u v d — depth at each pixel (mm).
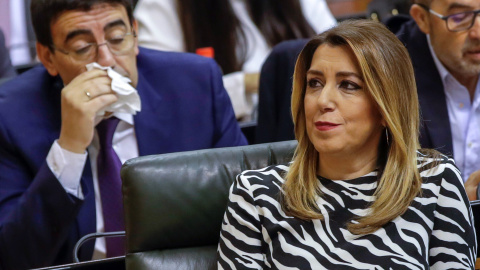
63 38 6883
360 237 4922
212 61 7867
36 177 6797
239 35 11305
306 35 11461
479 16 7379
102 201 7082
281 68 8617
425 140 7738
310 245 4949
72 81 6812
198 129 7559
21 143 7094
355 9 14875
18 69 11062
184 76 7641
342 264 4863
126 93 6789
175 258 5430
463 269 4949
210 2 11367
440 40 7582
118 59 6957
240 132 7949
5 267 6988
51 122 7238
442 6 7500
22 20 14945
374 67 4902
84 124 6703
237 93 10969
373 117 5023
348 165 5152
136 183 5457
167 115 7484
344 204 5082
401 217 4973
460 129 7891
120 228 7082
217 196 5562
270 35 11367
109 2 6895
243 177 5254
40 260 6898
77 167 6797
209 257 5461
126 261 5473
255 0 11398
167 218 5445
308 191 5160
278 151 5828
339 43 4973
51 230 6801
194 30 11391
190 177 5555
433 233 5031
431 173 5098
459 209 5035
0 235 6910
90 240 6992
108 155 7082
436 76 7879
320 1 12078
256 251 5086
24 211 6750
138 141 7320
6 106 7191
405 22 8414
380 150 5242
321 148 4984
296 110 5277
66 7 6797
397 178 5066
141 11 11711
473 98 7902
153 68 7605
